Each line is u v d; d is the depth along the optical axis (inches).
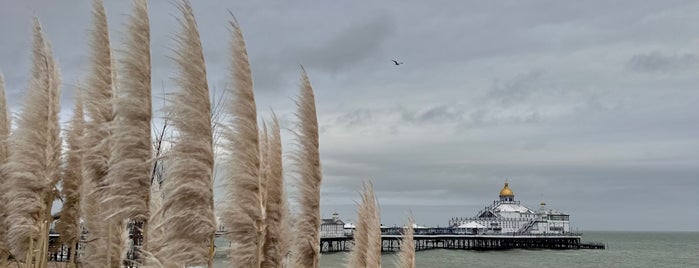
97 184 311.4
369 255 323.0
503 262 3464.6
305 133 278.1
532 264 3366.1
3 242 365.4
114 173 254.5
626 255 4601.4
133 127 254.1
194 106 235.6
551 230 5438.0
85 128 315.3
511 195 5940.0
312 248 275.0
